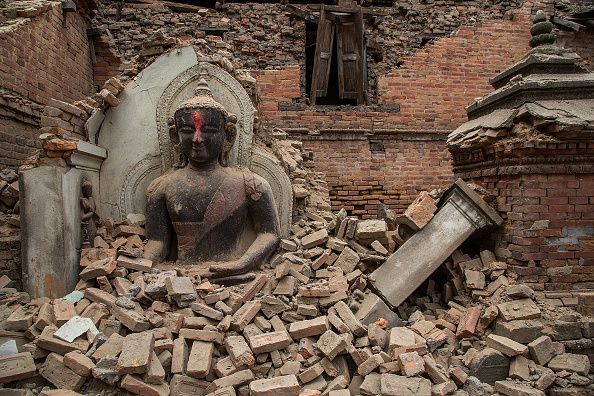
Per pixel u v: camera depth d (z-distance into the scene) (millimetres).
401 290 4758
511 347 4020
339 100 12203
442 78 11094
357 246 5051
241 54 10930
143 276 4336
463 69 11156
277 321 4051
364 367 3662
